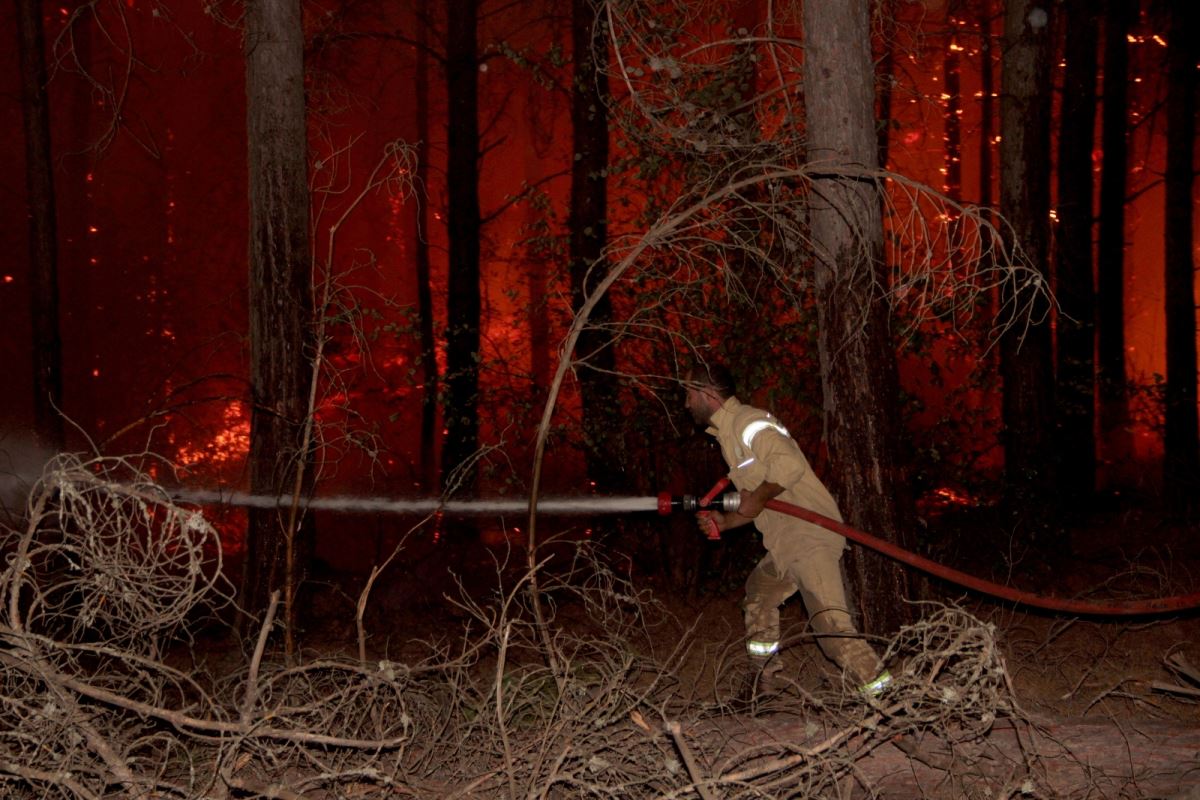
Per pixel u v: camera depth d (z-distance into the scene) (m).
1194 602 4.55
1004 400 9.16
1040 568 8.24
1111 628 6.31
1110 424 14.18
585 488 8.25
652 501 5.03
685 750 3.38
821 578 4.75
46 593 3.63
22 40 10.08
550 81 9.30
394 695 4.03
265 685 3.84
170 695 5.36
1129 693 5.04
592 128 9.67
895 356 5.59
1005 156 9.11
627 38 6.68
